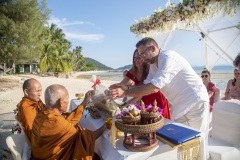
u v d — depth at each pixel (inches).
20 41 756.6
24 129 95.8
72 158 72.6
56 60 1505.9
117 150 66.5
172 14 158.6
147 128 62.5
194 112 93.3
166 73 85.9
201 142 72.8
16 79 859.4
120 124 64.8
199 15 143.3
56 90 79.3
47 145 72.8
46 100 79.6
